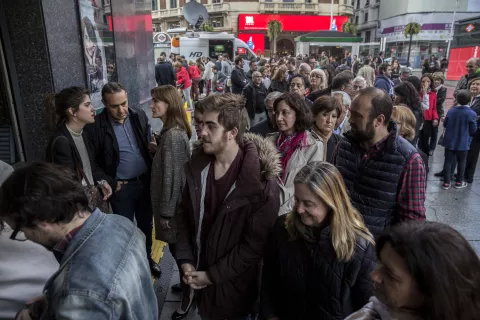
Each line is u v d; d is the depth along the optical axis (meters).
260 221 1.72
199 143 1.89
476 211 4.61
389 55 35.25
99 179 2.64
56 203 1.02
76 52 3.72
